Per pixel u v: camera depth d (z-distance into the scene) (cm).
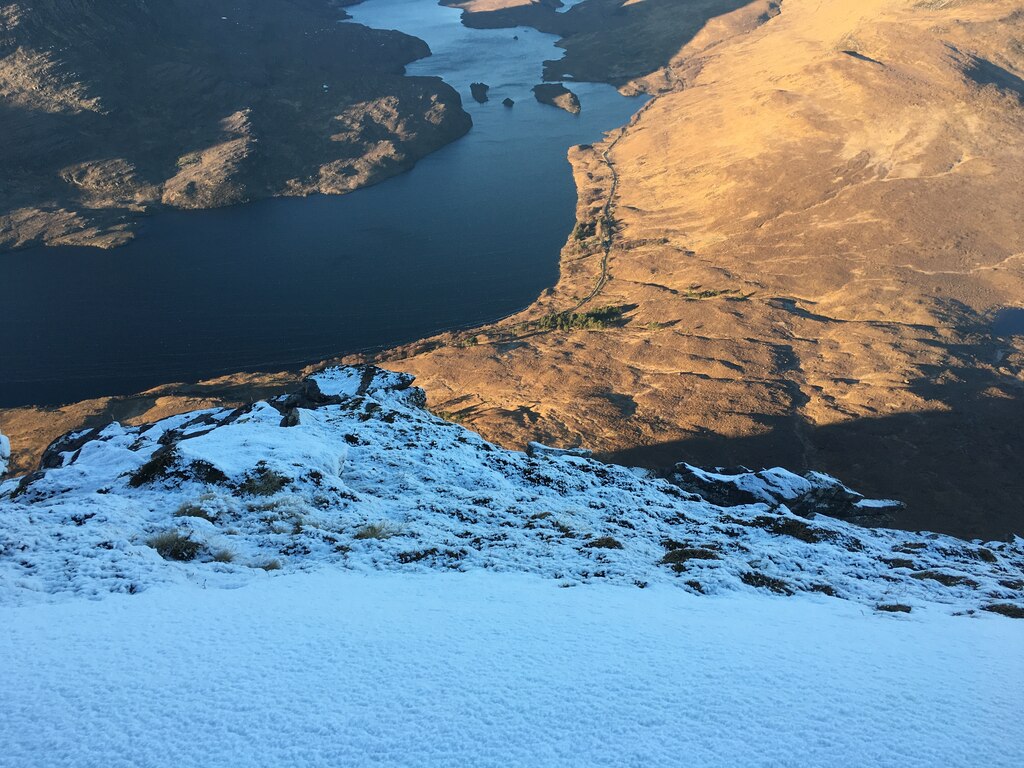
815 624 1247
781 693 855
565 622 1135
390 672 891
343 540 1678
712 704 813
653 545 1906
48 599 1238
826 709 816
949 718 811
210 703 801
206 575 1409
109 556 1423
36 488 2133
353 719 762
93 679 865
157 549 1541
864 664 1002
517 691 834
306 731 740
